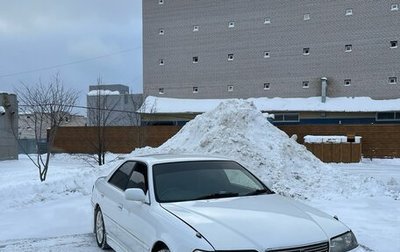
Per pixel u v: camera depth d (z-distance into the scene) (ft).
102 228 21.59
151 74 185.88
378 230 24.75
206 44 177.99
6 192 36.22
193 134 44.86
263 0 169.58
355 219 27.61
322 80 155.12
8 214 30.76
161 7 184.65
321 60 160.76
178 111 162.09
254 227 13.25
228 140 39.96
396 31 151.02
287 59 165.68
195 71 179.32
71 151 112.47
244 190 17.60
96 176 42.57
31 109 80.64
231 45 174.19
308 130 103.19
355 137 87.86
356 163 84.69
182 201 15.98
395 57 150.82
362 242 22.17
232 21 174.40
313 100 156.97
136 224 16.31
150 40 186.29
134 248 16.52
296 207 15.84
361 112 144.15
